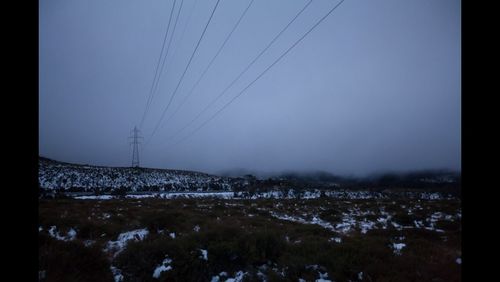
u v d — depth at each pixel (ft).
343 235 49.67
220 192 227.61
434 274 30.42
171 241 36.68
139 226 52.13
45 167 294.46
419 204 107.24
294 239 44.98
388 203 114.32
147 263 32.58
